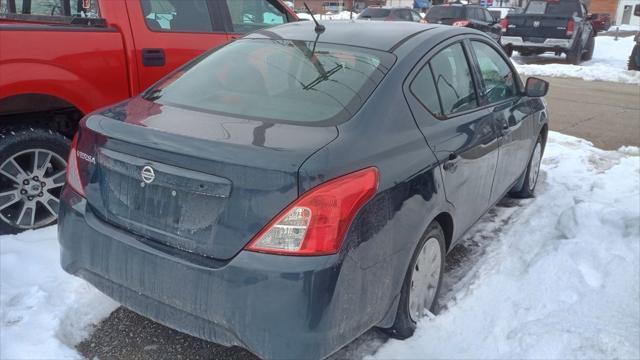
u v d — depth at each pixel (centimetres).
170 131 253
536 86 456
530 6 1773
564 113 956
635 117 934
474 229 458
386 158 259
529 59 1861
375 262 248
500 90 429
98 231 266
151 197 250
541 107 518
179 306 243
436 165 294
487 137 367
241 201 227
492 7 4828
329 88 290
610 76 1398
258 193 225
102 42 427
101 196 270
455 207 326
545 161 652
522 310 333
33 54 388
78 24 433
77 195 281
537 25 1658
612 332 304
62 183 414
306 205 223
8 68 377
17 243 382
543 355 290
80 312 322
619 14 4366
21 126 394
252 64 328
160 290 247
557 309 331
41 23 472
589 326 311
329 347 234
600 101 1080
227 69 329
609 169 623
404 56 313
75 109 439
